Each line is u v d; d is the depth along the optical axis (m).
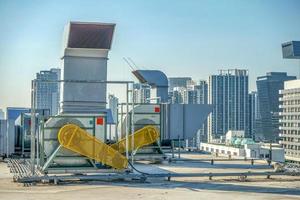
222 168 32.59
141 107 36.16
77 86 38.41
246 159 38.44
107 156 26.77
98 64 38.62
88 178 25.73
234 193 22.31
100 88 38.75
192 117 41.34
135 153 35.28
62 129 25.94
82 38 37.81
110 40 38.16
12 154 41.25
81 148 26.27
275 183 25.80
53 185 24.55
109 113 44.53
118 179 26.22
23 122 42.25
